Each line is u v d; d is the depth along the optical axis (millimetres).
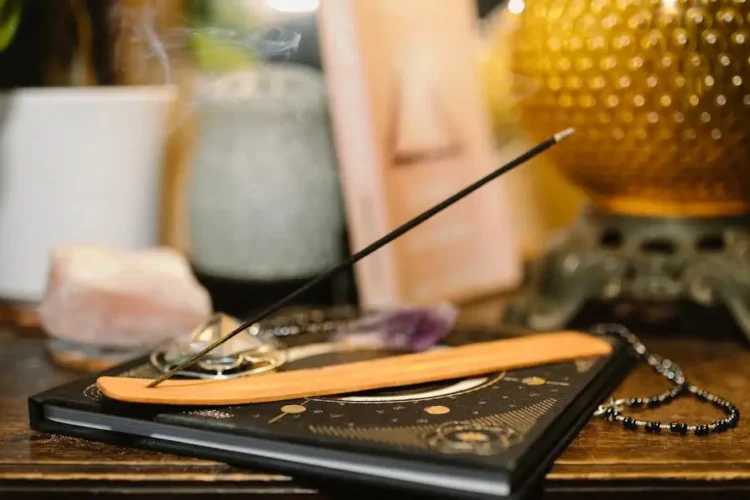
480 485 609
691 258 834
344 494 637
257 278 947
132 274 811
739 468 649
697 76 755
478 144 1010
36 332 876
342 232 981
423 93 957
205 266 955
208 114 940
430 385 705
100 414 672
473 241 989
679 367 784
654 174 802
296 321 847
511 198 1062
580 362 747
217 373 708
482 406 673
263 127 929
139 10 953
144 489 639
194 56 967
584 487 641
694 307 887
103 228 889
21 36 987
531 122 841
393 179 921
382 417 657
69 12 957
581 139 804
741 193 812
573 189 1059
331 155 958
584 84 782
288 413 661
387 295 903
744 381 764
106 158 880
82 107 869
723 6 746
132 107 883
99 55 976
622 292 847
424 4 974
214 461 651
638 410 716
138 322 804
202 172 941
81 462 652
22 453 662
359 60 897
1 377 783
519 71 828
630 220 849
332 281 993
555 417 661
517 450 620
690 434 685
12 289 893
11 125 873
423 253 942
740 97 757
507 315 891
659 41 755
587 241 869
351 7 896
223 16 986
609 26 765
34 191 877
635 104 772
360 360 754
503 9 1058
